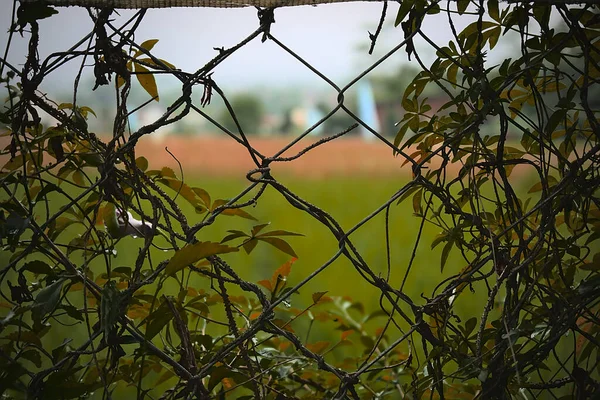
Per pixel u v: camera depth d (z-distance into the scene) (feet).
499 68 3.84
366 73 3.59
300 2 3.51
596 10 3.99
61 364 3.52
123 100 3.51
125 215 3.71
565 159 3.86
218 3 3.48
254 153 3.58
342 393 3.82
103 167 3.59
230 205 3.65
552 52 3.75
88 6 3.40
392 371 5.94
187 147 72.95
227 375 3.95
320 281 16.14
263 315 3.67
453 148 3.88
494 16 3.79
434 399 5.35
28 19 3.39
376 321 11.60
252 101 134.00
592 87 4.75
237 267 17.07
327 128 84.74
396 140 4.07
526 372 3.83
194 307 4.03
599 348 3.86
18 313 3.48
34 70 3.47
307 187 49.73
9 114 3.52
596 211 4.40
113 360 3.57
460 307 11.30
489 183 20.65
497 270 4.06
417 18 3.65
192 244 3.38
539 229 3.87
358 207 35.86
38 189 4.09
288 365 4.82
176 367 3.60
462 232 4.12
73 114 3.55
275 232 3.86
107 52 3.46
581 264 4.38
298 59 3.58
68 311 3.62
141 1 3.41
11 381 3.49
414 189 4.02
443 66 3.84
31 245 3.53
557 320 3.84
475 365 3.80
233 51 3.52
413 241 21.94
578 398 3.88
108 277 3.71
